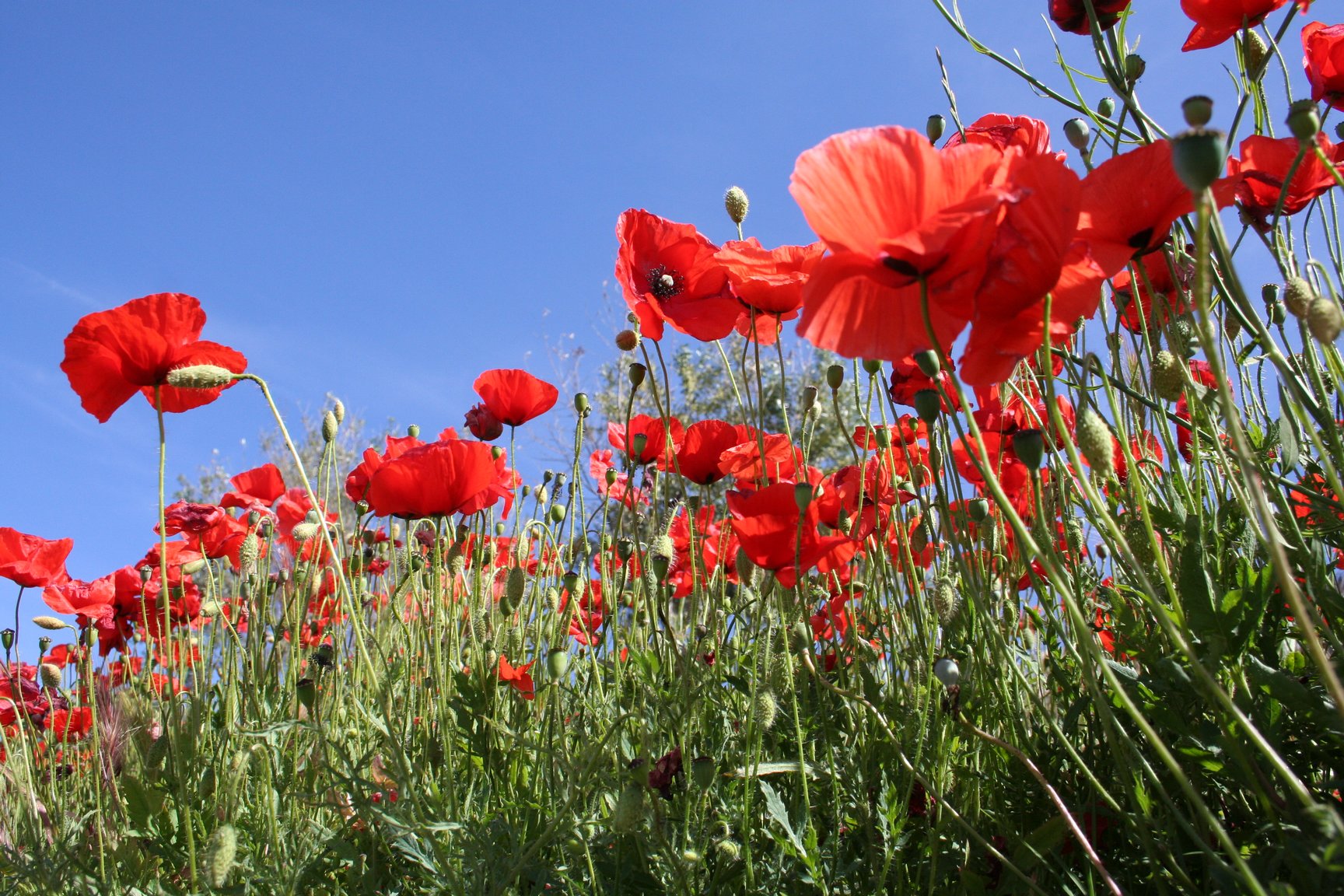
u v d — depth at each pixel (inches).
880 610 97.6
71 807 118.6
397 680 113.8
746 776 71.5
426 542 132.6
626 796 64.6
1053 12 89.6
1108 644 88.4
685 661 85.0
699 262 100.7
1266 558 72.0
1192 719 64.4
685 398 574.6
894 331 55.7
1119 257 59.7
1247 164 77.7
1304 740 63.4
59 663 149.3
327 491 118.3
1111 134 88.5
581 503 111.0
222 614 114.5
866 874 77.2
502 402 128.8
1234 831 63.5
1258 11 83.5
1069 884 69.8
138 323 90.7
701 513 113.8
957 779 79.1
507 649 117.0
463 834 77.4
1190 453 97.9
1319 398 68.7
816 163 52.2
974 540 84.4
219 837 68.0
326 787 96.2
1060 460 78.7
